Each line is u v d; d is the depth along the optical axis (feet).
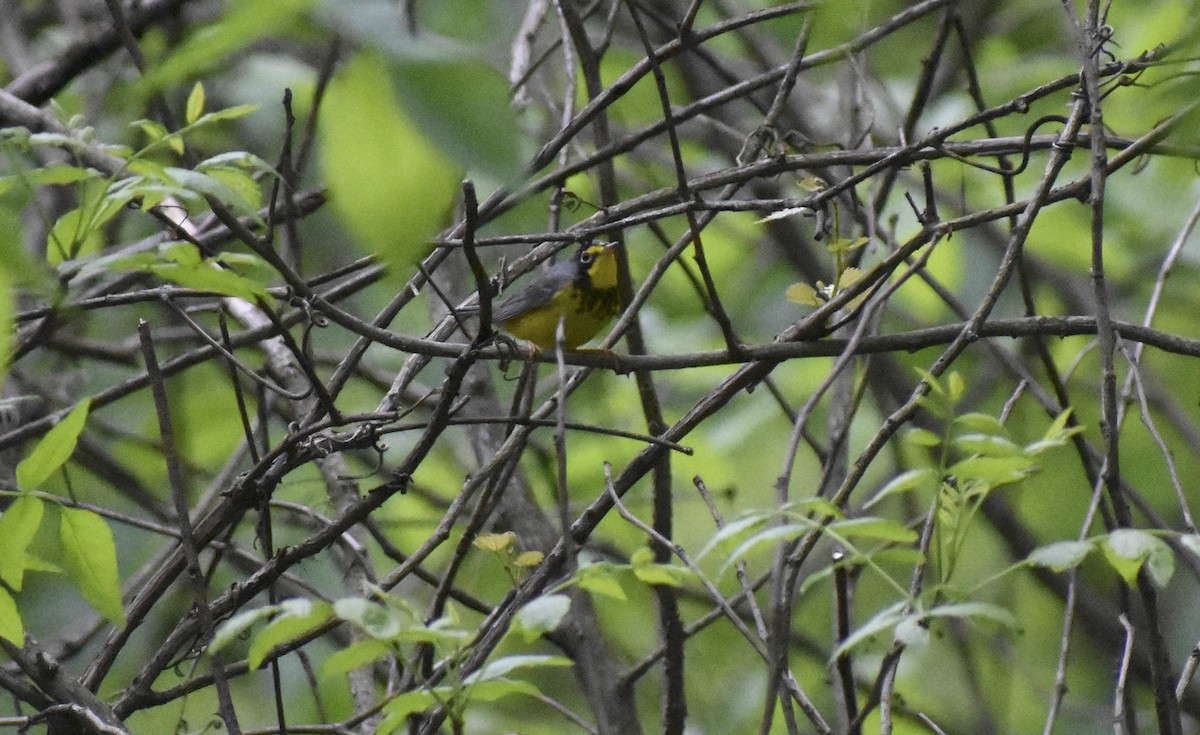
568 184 43.52
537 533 32.81
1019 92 46.03
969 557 47.55
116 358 38.88
